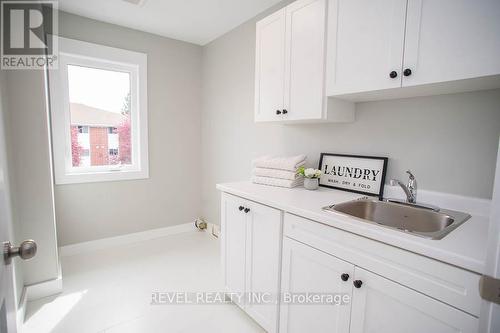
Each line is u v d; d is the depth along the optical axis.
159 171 2.98
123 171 2.74
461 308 0.77
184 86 3.06
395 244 0.90
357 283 1.01
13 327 0.73
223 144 2.88
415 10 1.07
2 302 0.61
